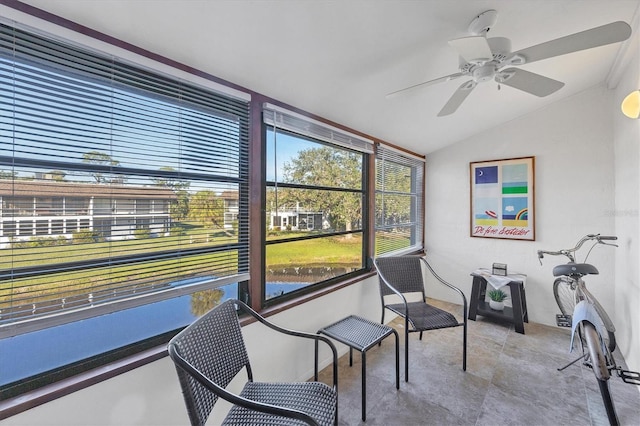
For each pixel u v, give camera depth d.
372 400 1.86
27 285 1.02
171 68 1.37
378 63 1.72
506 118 3.12
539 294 3.06
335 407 1.26
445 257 3.68
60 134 1.08
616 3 1.55
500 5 1.40
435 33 1.52
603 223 2.73
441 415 1.73
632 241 2.12
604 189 2.72
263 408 0.93
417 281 2.74
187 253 1.46
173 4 1.10
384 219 3.13
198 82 1.47
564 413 1.74
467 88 1.64
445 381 2.06
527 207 3.11
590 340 1.71
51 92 1.06
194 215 1.49
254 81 1.68
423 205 3.83
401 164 3.44
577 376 2.11
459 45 1.24
